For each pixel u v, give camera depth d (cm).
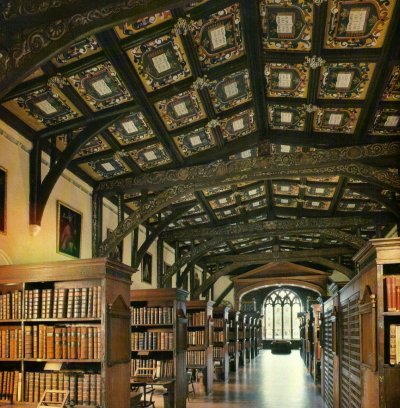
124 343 725
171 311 1024
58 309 688
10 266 718
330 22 721
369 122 959
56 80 723
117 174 1116
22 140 836
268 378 1798
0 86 494
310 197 1516
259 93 923
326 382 1216
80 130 888
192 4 669
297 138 1075
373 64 796
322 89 891
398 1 654
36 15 493
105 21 486
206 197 1417
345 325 874
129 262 1391
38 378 679
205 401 1253
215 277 2091
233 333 2084
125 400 718
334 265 2094
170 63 771
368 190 1278
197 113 943
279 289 3950
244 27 736
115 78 763
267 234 1659
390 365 557
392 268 588
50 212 930
